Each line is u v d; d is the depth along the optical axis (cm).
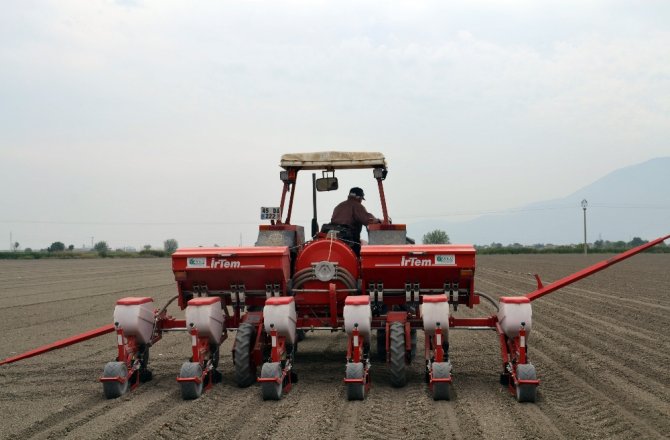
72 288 2659
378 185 1079
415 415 718
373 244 1000
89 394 862
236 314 946
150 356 1152
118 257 7438
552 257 6112
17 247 11388
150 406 780
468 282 897
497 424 679
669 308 1755
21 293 2436
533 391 771
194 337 834
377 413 731
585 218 6581
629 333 1319
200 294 927
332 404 776
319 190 1128
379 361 1070
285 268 912
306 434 652
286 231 1025
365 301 817
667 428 656
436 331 802
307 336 1405
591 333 1326
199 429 680
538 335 1312
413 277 891
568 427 664
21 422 728
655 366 978
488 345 1233
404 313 900
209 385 864
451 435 639
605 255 6562
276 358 824
